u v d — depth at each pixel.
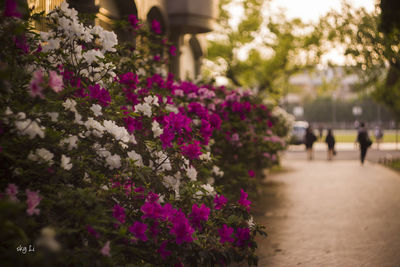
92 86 3.64
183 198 3.88
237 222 3.76
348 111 78.62
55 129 3.19
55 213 2.74
